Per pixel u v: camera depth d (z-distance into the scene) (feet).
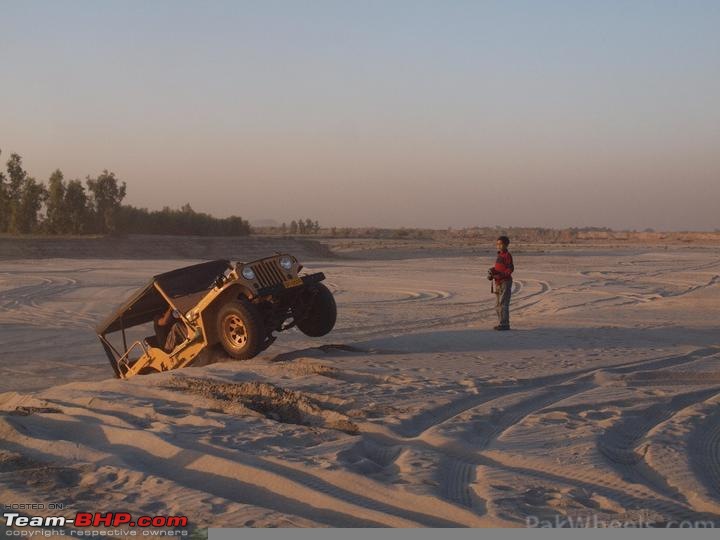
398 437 24.71
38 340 61.87
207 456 21.94
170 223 316.60
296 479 20.11
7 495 19.69
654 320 61.62
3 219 284.61
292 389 30.94
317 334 43.06
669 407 29.48
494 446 23.24
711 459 22.57
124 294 101.40
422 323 71.15
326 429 25.57
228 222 336.90
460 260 202.39
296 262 40.14
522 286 112.98
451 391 31.04
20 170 285.23
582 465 21.20
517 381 33.35
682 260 184.14
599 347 43.93
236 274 37.70
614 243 347.36
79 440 25.39
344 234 533.14
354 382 33.30
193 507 18.40
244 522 17.37
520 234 513.04
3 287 110.93
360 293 104.17
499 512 17.53
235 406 27.96
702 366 37.73
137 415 27.89
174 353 40.29
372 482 19.58
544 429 25.27
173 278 40.96
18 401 32.81
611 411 28.09
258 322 36.99
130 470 21.30
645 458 22.29
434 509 17.93
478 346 43.70
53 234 279.69
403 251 266.98
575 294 99.30
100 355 54.75
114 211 290.56
